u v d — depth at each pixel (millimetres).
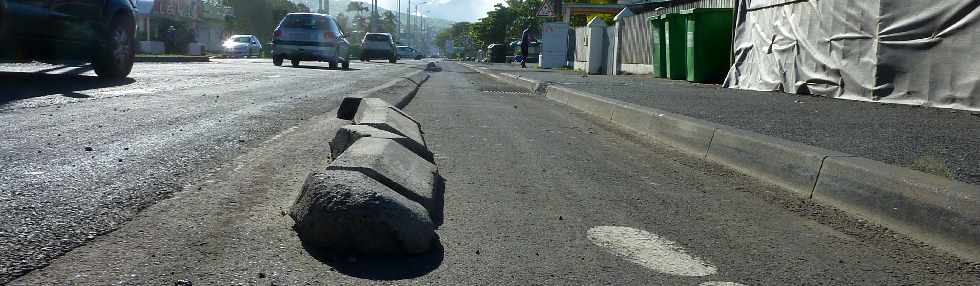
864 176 3582
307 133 5562
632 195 3865
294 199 3246
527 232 2959
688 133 5859
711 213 3508
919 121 6871
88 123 5453
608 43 23328
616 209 3492
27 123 5328
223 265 2307
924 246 3031
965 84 7887
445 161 4684
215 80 11688
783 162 4336
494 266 2482
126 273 2193
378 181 2922
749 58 12789
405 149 3777
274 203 3158
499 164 4680
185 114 6355
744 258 2746
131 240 2520
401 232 2510
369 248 2502
